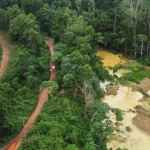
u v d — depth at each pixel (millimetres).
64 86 52469
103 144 46219
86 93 52688
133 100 60562
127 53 79375
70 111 47906
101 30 82188
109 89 63438
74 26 66812
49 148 39438
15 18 74188
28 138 41844
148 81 67062
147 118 55094
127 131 51562
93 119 48594
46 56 64812
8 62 65375
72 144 41469
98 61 66062
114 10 83375
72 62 52031
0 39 77938
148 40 75562
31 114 48094
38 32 70438
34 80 55125
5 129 42812
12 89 51656
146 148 48219
